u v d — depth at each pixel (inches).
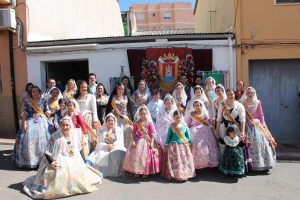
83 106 310.3
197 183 261.3
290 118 431.5
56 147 241.4
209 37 422.3
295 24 415.8
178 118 272.2
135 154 271.3
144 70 417.7
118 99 318.3
